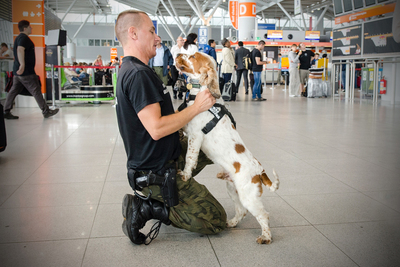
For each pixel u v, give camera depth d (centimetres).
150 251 205
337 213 258
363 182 324
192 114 200
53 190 300
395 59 948
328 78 1324
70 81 1195
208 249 208
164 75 966
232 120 230
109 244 212
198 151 213
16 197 284
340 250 207
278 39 2020
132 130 200
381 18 952
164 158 204
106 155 419
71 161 392
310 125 621
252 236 226
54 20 1220
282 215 255
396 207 268
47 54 942
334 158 406
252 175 210
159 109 193
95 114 776
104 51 3350
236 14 2186
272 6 3081
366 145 468
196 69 213
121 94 196
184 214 213
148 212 209
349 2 1075
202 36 1694
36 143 482
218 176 227
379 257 199
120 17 206
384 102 1001
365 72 1189
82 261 193
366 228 235
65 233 224
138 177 205
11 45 1010
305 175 345
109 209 262
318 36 2055
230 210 265
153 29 211
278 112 793
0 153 427
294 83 1265
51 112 716
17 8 915
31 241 213
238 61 1106
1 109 396
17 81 680
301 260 196
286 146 464
